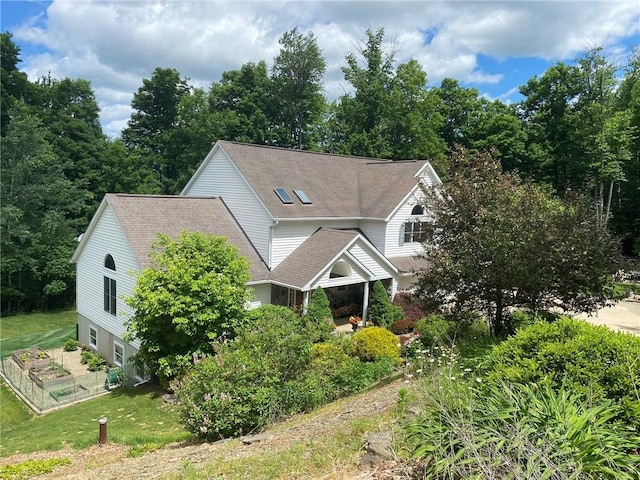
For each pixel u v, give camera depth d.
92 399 14.82
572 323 5.91
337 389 10.43
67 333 24.55
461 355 9.05
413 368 8.72
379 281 20.38
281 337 10.29
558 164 40.12
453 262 10.22
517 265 9.19
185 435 9.76
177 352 13.87
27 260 29.19
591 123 35.75
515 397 4.34
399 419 5.75
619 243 10.09
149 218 18.09
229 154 20.94
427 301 11.28
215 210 20.72
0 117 34.78
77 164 37.47
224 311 13.97
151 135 50.00
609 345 5.19
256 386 8.98
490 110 48.06
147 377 16.20
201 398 8.90
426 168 24.42
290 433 7.13
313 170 23.88
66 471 7.80
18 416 14.38
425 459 4.38
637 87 34.44
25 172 30.33
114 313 18.45
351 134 39.62
